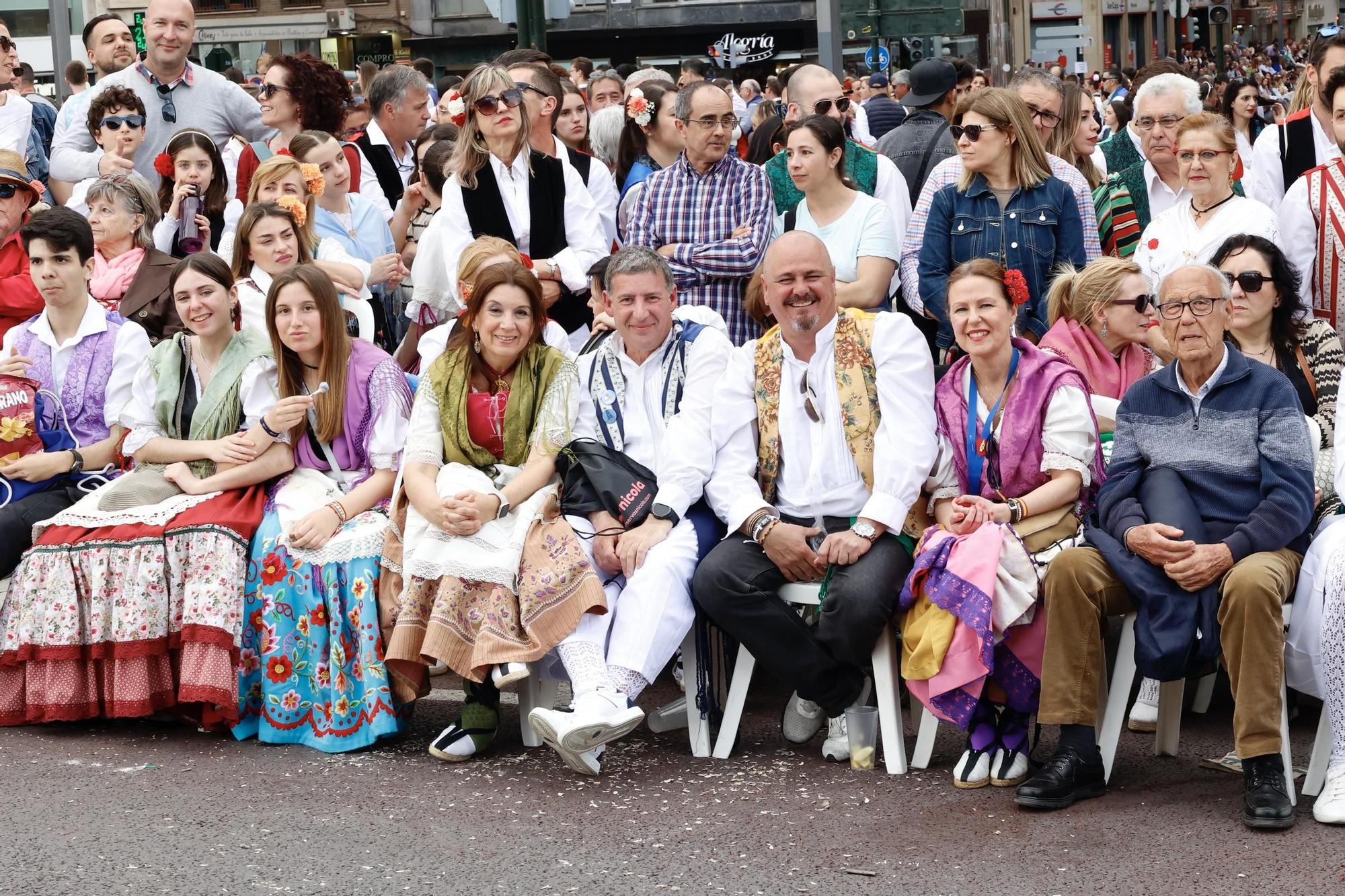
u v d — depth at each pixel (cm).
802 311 510
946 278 619
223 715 533
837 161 634
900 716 490
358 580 521
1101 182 767
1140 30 5359
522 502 512
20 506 585
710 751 511
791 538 495
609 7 3462
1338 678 438
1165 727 490
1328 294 614
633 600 496
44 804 468
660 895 393
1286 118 707
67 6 1408
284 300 546
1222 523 464
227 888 402
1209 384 474
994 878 396
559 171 667
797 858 414
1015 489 495
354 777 491
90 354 618
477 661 489
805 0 3400
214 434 566
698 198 650
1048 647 454
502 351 523
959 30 1340
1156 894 382
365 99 966
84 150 836
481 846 429
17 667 549
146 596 531
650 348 539
